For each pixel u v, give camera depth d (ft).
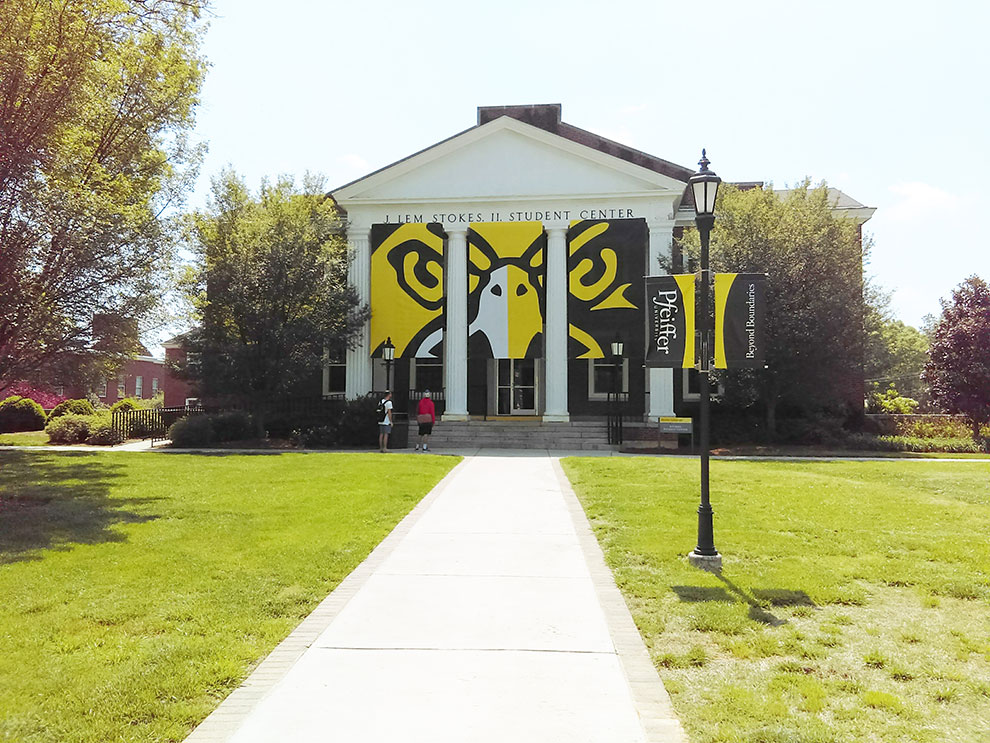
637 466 49.49
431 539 27.45
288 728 12.44
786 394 73.67
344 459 55.16
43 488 40.57
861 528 29.63
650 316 25.90
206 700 13.56
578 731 12.37
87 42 38.99
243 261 73.15
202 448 72.90
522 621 18.15
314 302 75.46
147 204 51.57
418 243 83.76
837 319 69.87
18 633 17.11
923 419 83.56
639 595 20.51
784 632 17.60
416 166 85.10
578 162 83.56
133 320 45.11
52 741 11.96
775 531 29.01
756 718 12.91
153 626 17.65
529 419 85.35
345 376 89.40
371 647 16.33
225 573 22.39
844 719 12.96
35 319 39.73
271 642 16.67
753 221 72.84
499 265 81.82
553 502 35.68
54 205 37.32
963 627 18.17
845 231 75.51
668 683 14.53
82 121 44.24
